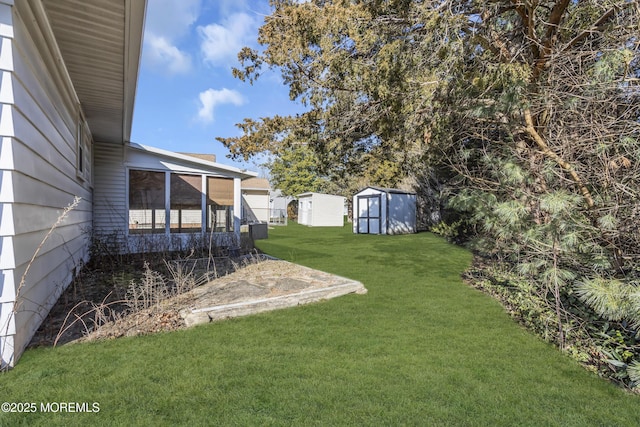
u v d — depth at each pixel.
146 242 7.51
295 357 2.64
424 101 4.37
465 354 2.77
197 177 8.66
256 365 2.48
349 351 2.78
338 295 4.61
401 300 4.40
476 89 4.09
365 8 4.61
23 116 2.62
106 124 6.57
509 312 3.89
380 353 2.76
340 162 7.89
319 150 7.28
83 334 3.00
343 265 7.11
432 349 2.86
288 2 5.43
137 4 3.07
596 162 3.15
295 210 31.22
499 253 5.08
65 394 2.04
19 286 2.47
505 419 1.92
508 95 3.65
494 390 2.22
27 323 2.75
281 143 7.39
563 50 3.73
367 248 10.16
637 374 2.17
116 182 7.81
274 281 5.05
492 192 4.38
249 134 7.79
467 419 1.91
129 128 6.85
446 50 4.01
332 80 5.33
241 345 2.85
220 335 3.07
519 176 3.56
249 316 3.66
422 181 14.74
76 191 5.24
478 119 4.30
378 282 5.50
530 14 3.91
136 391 2.10
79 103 5.29
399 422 1.86
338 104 6.09
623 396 2.20
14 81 2.41
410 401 2.06
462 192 4.79
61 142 4.08
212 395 2.07
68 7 3.11
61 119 4.09
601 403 2.10
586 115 3.30
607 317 2.74
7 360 2.35
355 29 4.54
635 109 3.07
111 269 6.16
